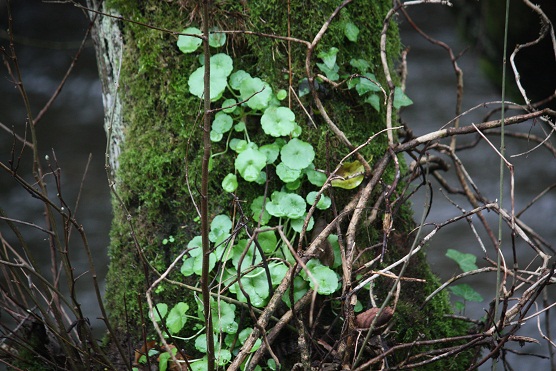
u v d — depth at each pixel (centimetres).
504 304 275
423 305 307
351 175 306
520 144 1116
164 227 313
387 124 306
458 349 276
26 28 1512
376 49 329
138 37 308
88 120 1220
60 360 318
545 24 320
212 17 301
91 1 326
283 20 307
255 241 254
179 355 298
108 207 922
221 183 308
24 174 1000
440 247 855
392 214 296
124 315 317
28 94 1304
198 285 302
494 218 913
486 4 674
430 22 1598
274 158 299
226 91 306
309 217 279
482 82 1349
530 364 627
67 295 708
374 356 292
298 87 308
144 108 312
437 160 366
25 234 827
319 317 306
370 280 276
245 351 268
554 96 336
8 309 325
